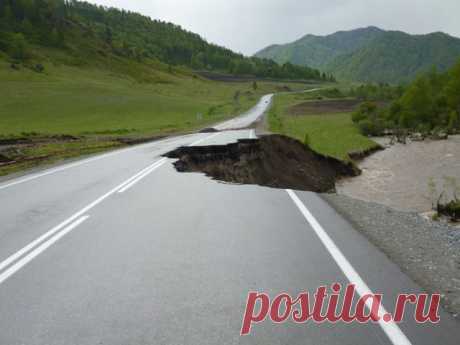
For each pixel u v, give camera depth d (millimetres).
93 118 55969
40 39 144625
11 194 8812
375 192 16188
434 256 4832
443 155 28359
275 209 7141
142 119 56031
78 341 2988
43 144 22984
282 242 5203
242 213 6805
